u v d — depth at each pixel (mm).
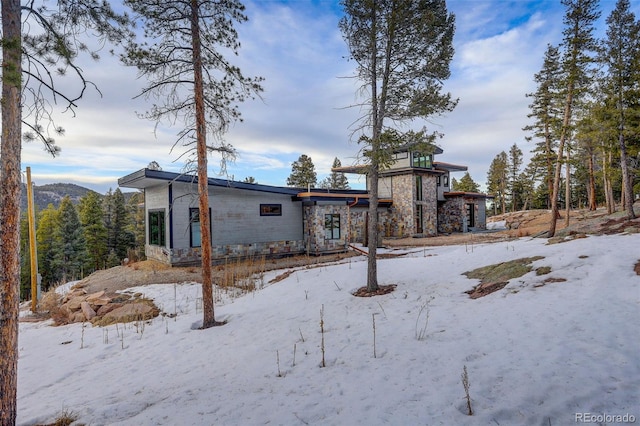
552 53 21078
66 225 37344
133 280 14750
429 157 29250
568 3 15977
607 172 19891
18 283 4141
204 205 9047
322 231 21609
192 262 17766
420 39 8797
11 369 4020
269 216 20781
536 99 22656
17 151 4051
